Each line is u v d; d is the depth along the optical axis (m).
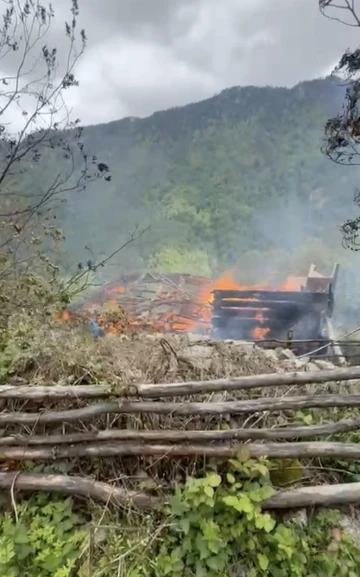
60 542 1.85
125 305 6.32
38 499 2.01
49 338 2.49
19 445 2.10
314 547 1.90
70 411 2.10
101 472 2.11
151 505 1.94
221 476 2.04
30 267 3.47
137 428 2.16
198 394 2.25
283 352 3.47
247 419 2.23
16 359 2.31
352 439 2.32
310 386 2.51
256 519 1.81
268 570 1.82
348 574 1.83
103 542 1.86
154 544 1.85
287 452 2.05
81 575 1.77
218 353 2.75
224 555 1.79
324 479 2.18
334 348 5.24
